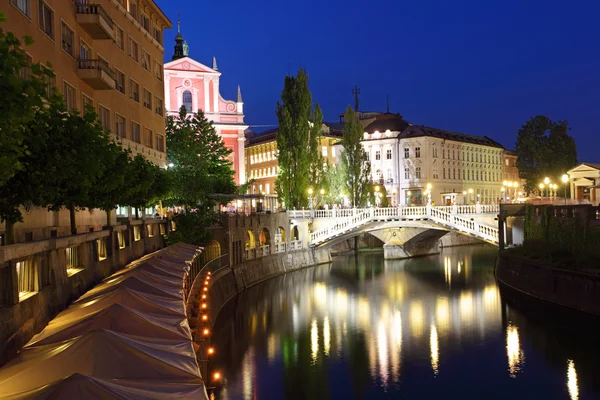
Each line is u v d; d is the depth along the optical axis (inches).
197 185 2047.2
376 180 4699.8
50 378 491.5
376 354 1396.4
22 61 510.3
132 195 1359.5
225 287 2025.1
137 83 1959.9
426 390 1149.1
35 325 751.1
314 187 3097.9
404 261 3122.5
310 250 2977.4
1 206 733.3
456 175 4963.1
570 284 1697.8
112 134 1690.5
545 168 4335.6
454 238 3966.5
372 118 5265.8
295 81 3011.8
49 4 1280.8
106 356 515.2
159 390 449.4
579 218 1884.8
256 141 5049.2
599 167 3408.0
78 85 1454.2
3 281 666.2
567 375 1206.9
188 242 1919.3
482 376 1219.9
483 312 1787.6
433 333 1574.8
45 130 753.6
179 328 685.9
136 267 1021.2
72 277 941.8
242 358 1376.7
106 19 1530.5
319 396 1122.7
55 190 785.6
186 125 2741.1
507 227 2492.6
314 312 1872.5
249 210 2955.2
